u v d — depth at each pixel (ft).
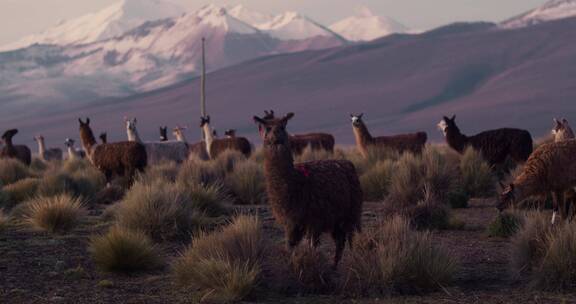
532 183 50.93
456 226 57.11
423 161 70.95
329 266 40.45
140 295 37.65
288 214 39.50
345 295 37.60
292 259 38.65
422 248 39.24
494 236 52.90
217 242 41.24
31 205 65.10
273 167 39.06
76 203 60.18
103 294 37.83
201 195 64.39
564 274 37.50
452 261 40.37
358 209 42.50
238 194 75.92
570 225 40.52
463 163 79.71
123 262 43.06
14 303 36.04
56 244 51.01
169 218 53.88
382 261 38.09
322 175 40.45
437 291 38.09
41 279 41.11
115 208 62.64
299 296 37.78
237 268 37.60
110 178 90.48
